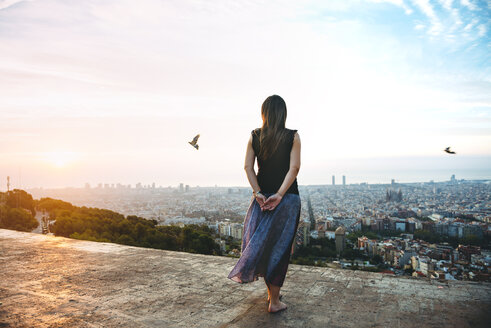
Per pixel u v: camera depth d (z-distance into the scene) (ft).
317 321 7.41
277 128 7.61
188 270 11.90
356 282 10.07
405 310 7.93
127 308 8.46
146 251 14.94
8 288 10.15
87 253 14.65
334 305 8.33
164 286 10.18
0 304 8.82
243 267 7.46
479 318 7.41
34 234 18.88
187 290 9.80
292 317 7.66
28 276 11.40
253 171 7.88
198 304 8.68
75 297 9.33
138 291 9.77
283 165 7.64
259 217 7.88
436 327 7.00
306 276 10.71
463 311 7.82
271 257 7.59
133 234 74.43
